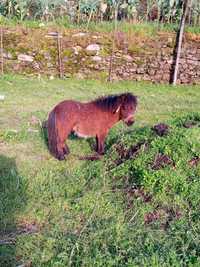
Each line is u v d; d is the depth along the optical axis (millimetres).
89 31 8594
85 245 2979
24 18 9016
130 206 3480
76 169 4172
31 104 6379
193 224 3227
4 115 5754
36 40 8344
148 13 9328
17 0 8812
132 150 4219
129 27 8766
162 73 8602
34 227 3232
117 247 2961
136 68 8547
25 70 8312
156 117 6078
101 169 4086
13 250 2949
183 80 8648
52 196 3660
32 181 3893
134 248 2955
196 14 9094
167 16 9164
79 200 3551
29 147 4699
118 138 4637
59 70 8398
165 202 3465
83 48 8414
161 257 2799
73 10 9102
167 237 3088
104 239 3064
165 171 3691
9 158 4395
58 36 8352
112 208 3475
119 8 9234
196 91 8172
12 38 8281
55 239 3051
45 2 8883
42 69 8352
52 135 4324
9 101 6465
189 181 3625
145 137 4348
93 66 8445
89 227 3211
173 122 4980
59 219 3328
